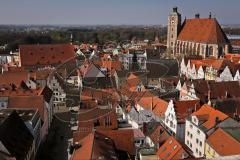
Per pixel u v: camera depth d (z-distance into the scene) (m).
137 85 129.62
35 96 107.75
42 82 149.38
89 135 73.75
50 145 101.56
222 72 139.50
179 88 127.56
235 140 70.00
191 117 85.88
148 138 81.38
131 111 98.94
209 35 193.50
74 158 66.44
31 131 89.50
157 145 76.56
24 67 188.88
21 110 99.56
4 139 72.19
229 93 111.12
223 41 193.00
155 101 106.69
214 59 171.88
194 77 159.25
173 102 93.62
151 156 73.38
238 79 129.75
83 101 108.94
